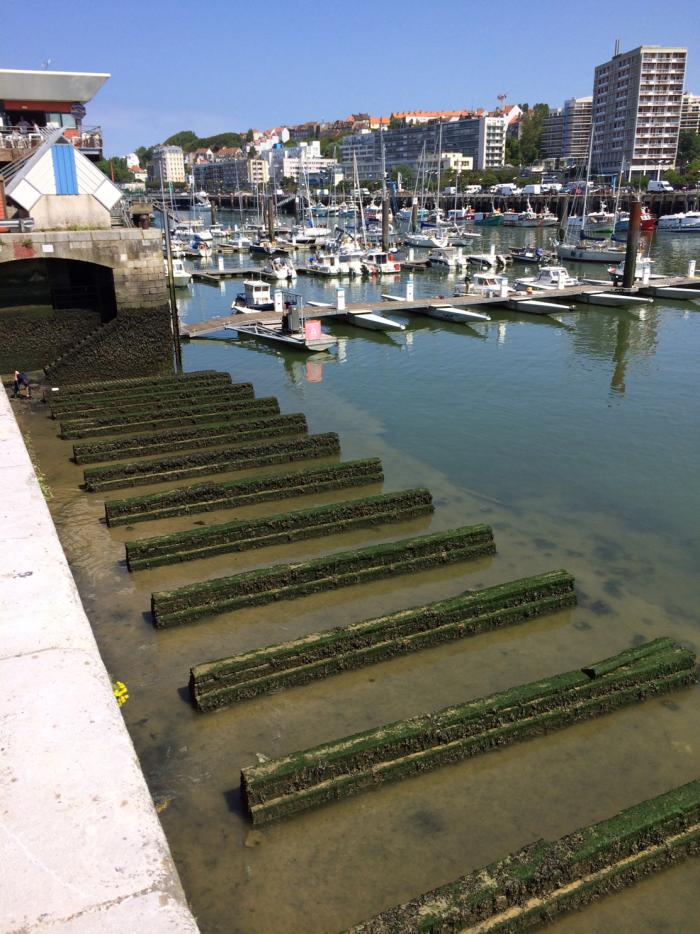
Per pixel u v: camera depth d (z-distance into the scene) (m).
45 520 8.93
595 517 20.72
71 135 50.25
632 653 13.33
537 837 10.23
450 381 35.53
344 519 19.30
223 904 9.21
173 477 22.59
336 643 13.62
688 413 30.45
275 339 42.38
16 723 5.47
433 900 8.41
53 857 4.43
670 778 11.35
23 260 32.62
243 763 11.52
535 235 124.19
